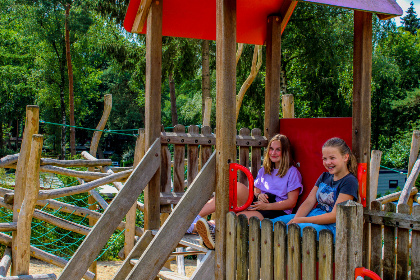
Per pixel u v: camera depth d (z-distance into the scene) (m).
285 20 4.24
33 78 30.41
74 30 24.08
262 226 2.68
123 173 5.72
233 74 2.96
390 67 21.53
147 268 3.01
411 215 2.51
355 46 3.04
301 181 3.77
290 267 2.50
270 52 4.27
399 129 30.89
